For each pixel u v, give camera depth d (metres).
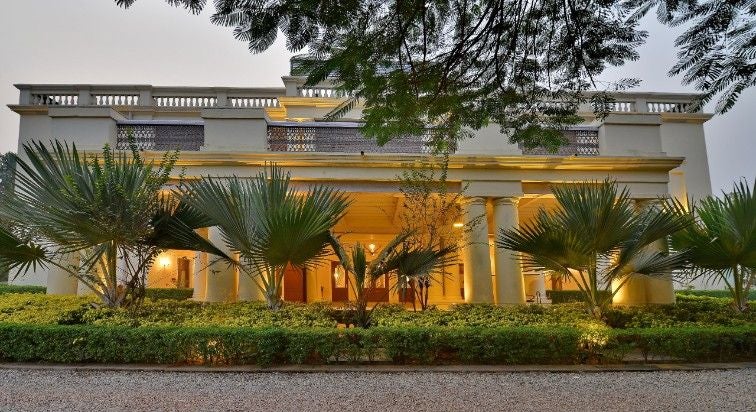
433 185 9.70
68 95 14.80
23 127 14.38
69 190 6.57
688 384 5.26
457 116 5.73
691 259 8.16
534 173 10.66
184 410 4.23
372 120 5.37
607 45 4.20
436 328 6.43
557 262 7.64
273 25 3.25
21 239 6.66
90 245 6.91
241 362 6.05
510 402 4.50
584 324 7.09
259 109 10.28
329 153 10.14
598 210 7.17
